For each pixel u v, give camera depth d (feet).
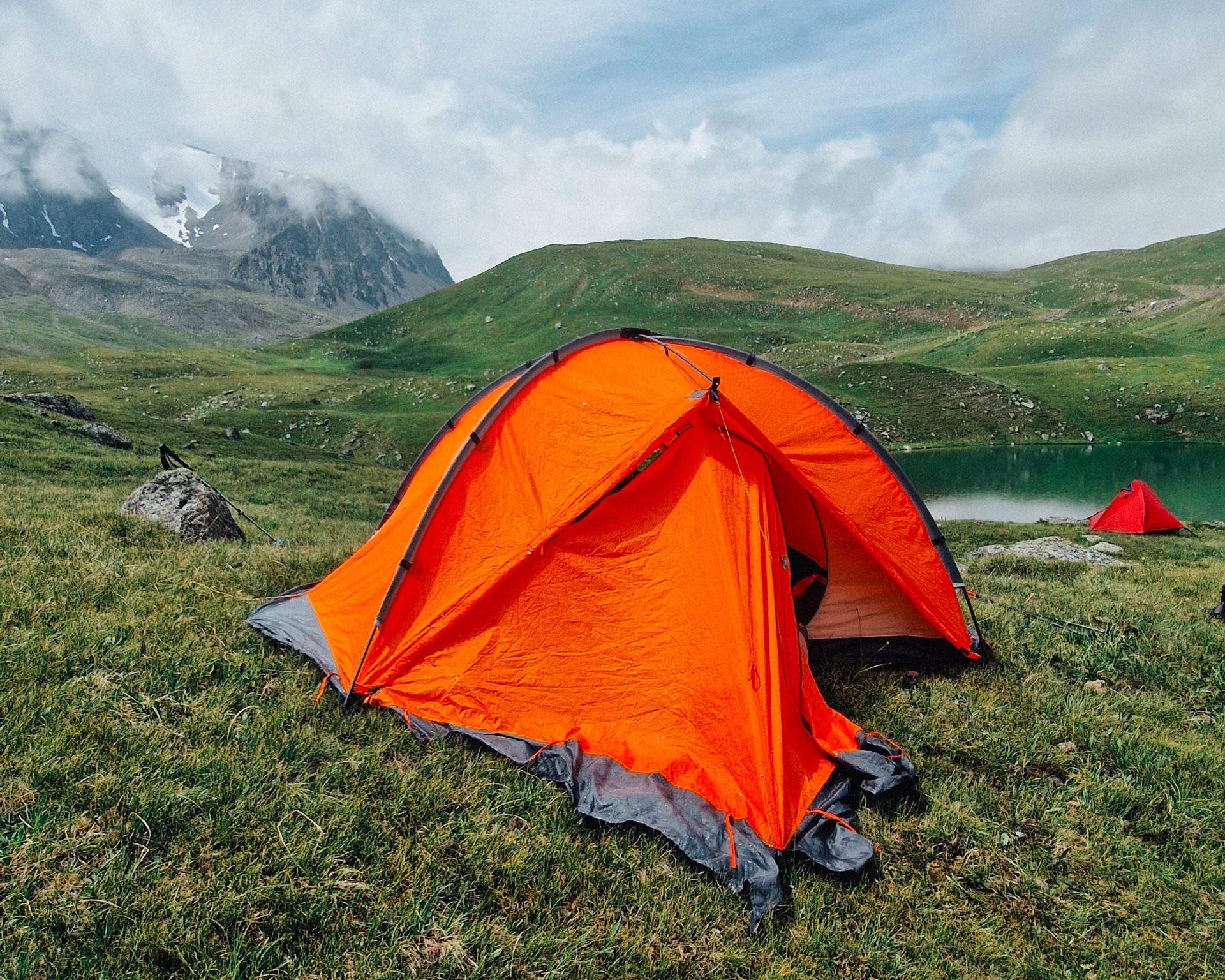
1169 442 287.48
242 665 18.74
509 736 17.51
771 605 17.76
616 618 18.28
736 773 16.05
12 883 11.02
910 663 23.90
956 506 181.57
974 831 15.83
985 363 433.07
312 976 10.69
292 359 596.70
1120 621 29.63
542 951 11.82
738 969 12.26
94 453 76.95
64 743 13.97
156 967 10.26
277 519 53.57
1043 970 12.60
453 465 20.38
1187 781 17.79
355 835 13.41
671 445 19.79
